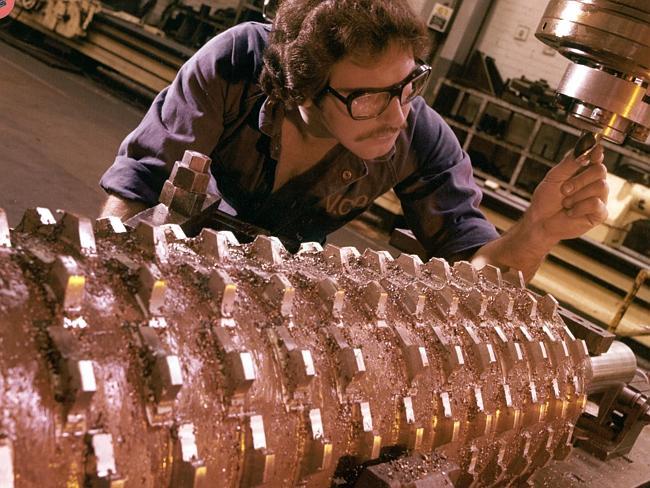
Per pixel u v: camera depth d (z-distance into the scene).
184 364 0.41
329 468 0.50
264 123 1.01
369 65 0.74
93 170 3.51
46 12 5.96
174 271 0.47
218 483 0.42
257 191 1.13
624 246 3.91
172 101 1.06
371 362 0.53
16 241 0.42
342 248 0.64
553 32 0.82
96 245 0.46
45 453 0.34
